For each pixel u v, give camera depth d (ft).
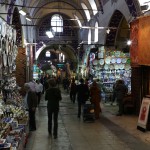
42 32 110.01
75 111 46.24
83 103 38.81
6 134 16.99
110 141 25.29
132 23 36.96
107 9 59.36
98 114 37.81
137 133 28.53
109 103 53.47
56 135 26.58
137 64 35.45
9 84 34.12
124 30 58.80
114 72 56.03
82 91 38.58
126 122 34.88
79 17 98.12
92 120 35.88
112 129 30.66
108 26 58.70
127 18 44.45
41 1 90.27
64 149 22.71
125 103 41.91
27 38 75.82
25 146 23.26
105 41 60.90
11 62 36.47
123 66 55.57
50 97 27.45
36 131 29.55
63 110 47.60
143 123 29.45
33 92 29.43
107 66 55.83
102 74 56.24
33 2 80.28
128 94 42.96
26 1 67.05
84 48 95.20
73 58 125.29
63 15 110.73
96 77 60.39
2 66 30.71
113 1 53.52
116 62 55.52
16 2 47.80
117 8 50.60
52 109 27.30
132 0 39.96
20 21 55.52
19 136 18.25
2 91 29.91
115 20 56.54
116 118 38.06
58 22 111.34
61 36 112.27
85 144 24.26
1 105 21.43
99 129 30.68
